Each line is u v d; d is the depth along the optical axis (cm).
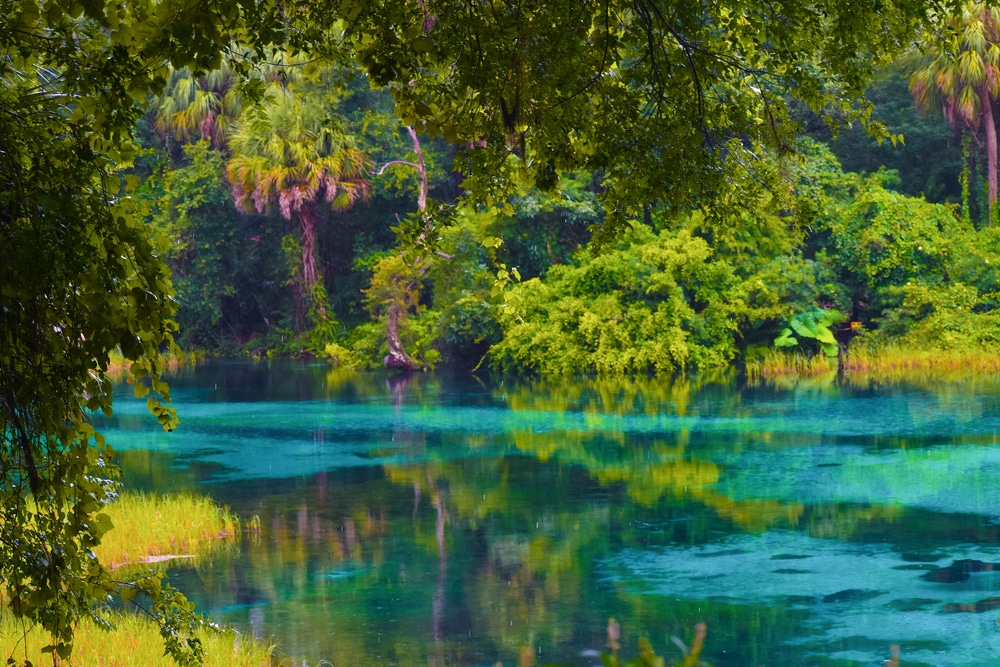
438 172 5106
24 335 479
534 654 1158
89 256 468
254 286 5644
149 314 483
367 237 5422
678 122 684
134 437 2728
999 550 1502
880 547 1534
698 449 2330
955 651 1134
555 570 1481
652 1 669
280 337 5359
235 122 4994
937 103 4256
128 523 1680
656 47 688
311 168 4606
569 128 643
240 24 579
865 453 2211
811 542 1574
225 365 4866
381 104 5066
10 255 455
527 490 2000
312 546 1636
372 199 5331
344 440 2628
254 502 1950
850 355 3762
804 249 4269
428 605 1341
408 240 673
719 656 1136
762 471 2078
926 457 2147
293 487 2083
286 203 4647
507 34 593
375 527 1750
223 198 5222
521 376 4038
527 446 2464
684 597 1345
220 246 5378
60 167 486
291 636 1228
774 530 1648
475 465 2258
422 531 1717
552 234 4316
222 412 3186
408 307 4528
